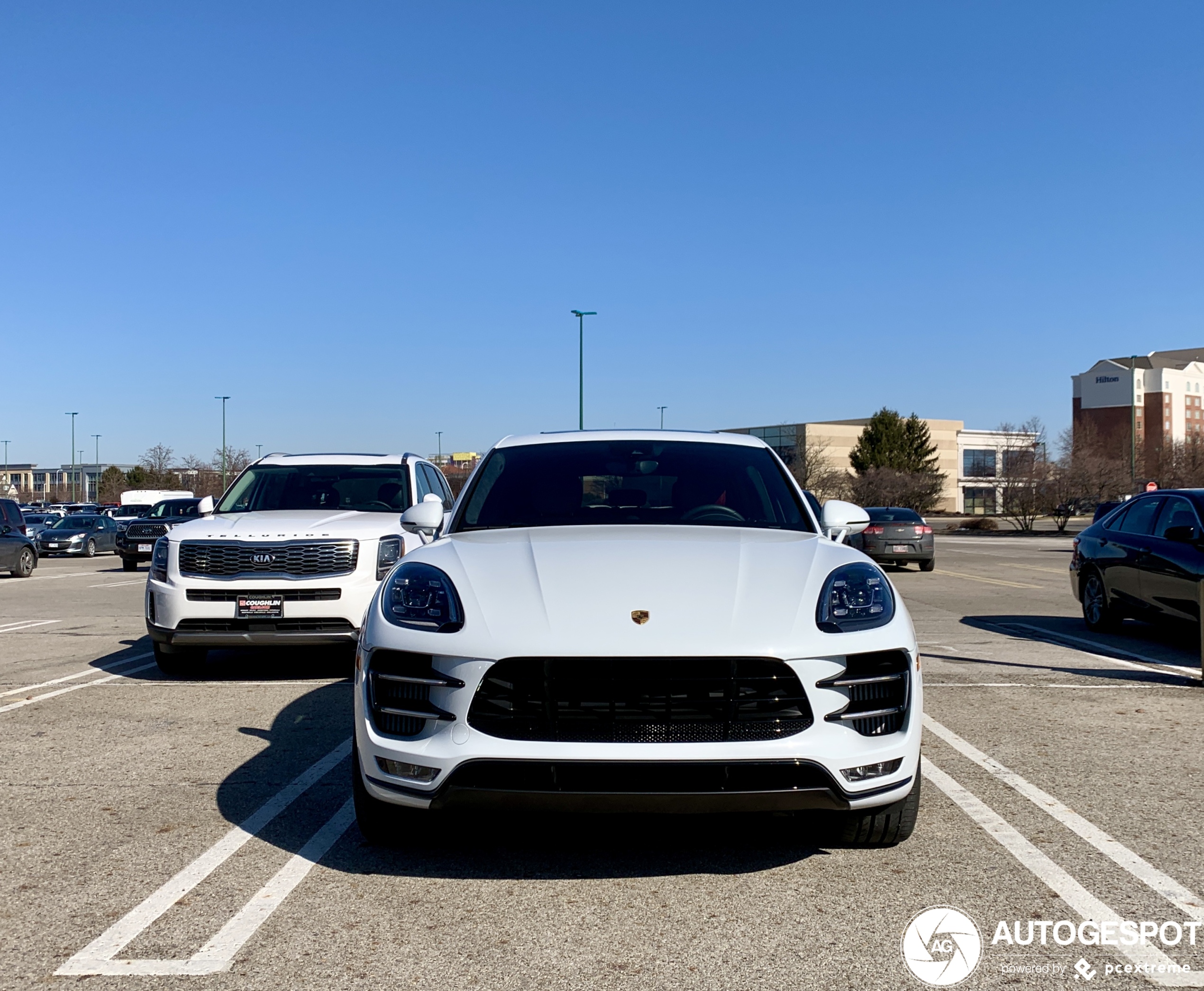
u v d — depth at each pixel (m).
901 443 75.75
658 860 3.77
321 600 7.27
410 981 2.83
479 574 3.79
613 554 3.94
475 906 3.34
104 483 89.69
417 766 3.40
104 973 2.88
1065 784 4.79
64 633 10.91
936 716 6.29
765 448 5.48
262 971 2.89
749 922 3.22
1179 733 5.84
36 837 4.05
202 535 7.39
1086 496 47.03
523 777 3.31
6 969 2.91
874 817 3.72
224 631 7.26
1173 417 102.44
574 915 3.27
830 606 3.60
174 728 6.02
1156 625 10.70
